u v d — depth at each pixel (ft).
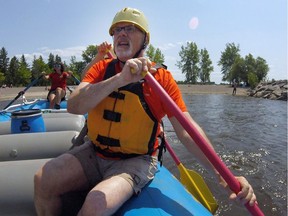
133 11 6.61
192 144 6.08
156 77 6.44
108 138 6.20
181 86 163.12
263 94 94.32
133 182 5.74
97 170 6.31
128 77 5.61
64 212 6.14
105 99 6.28
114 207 5.18
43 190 5.66
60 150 10.14
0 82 186.50
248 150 23.36
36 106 23.68
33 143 10.12
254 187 15.93
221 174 5.63
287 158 21.09
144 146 6.24
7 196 6.78
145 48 6.88
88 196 5.10
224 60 211.00
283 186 16.03
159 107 6.26
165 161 19.38
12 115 12.05
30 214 6.78
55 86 24.04
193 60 202.49
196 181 9.41
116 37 6.70
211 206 8.77
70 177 5.87
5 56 242.78
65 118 14.85
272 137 28.32
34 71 194.08
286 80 102.83
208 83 207.92
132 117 6.10
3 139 10.20
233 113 47.70
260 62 177.58
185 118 5.73
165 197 6.08
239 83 179.93
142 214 5.37
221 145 24.97
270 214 13.20
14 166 7.32
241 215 12.75
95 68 6.91
